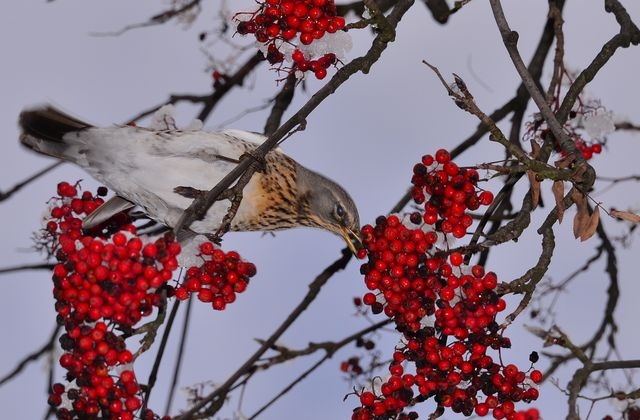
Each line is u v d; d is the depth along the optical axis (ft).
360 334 45.55
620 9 36.06
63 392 29.86
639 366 33.40
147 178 37.86
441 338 29.50
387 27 32.48
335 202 43.19
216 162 38.40
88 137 37.91
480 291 28.32
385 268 29.35
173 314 40.14
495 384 28.76
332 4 31.55
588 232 30.45
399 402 29.66
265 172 39.47
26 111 37.60
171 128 41.91
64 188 34.65
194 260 30.55
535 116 39.11
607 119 41.14
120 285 26.68
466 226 29.71
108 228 37.63
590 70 34.24
